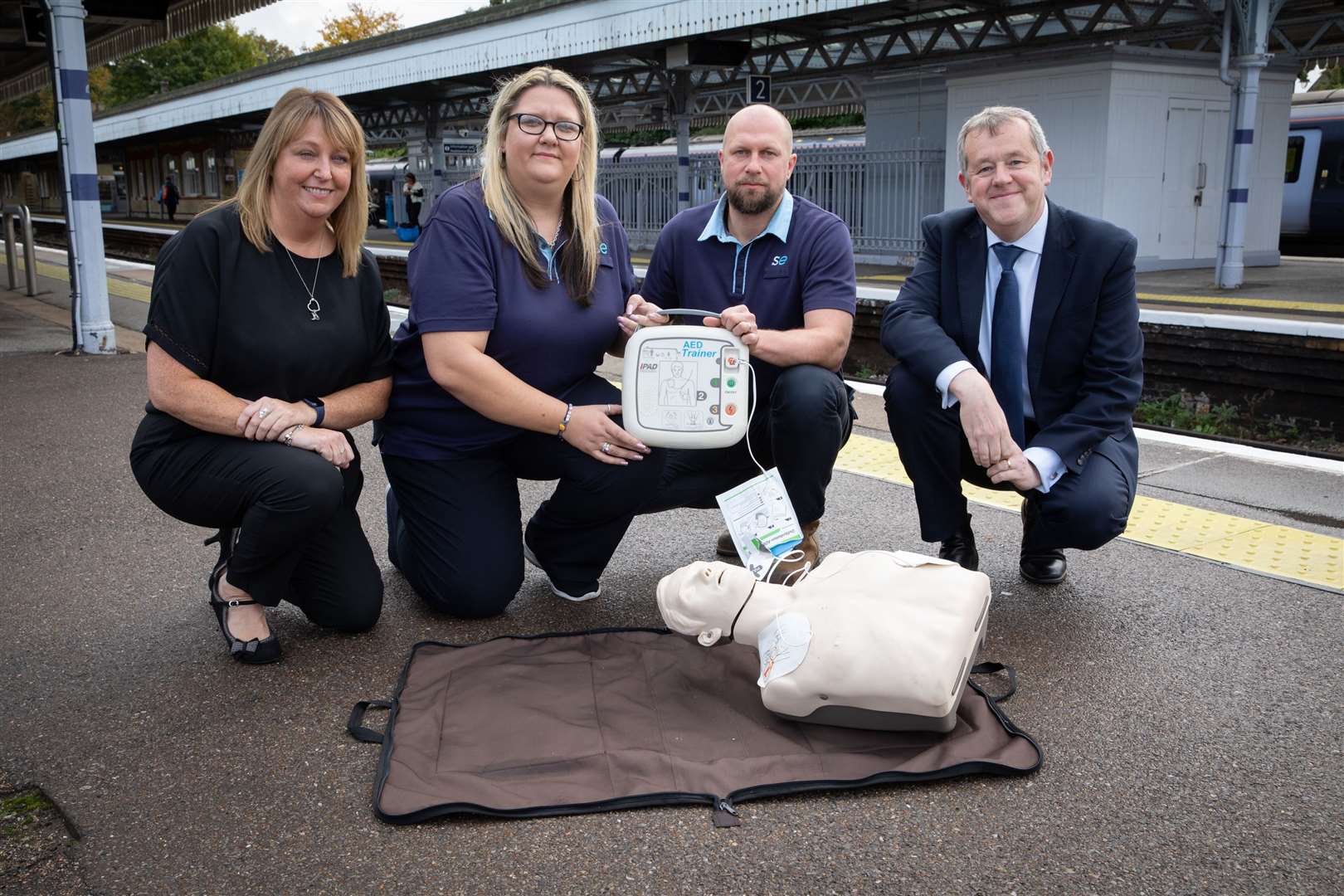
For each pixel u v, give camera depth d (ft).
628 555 12.51
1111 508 10.23
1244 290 34.50
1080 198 41.68
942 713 7.58
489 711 8.28
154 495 9.37
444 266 9.59
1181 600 10.89
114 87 231.50
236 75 84.43
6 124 236.84
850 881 6.40
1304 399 22.47
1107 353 10.46
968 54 47.73
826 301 10.80
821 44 54.39
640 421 9.68
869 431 18.71
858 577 8.13
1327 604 10.74
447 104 84.64
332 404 9.63
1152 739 8.08
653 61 58.80
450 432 10.16
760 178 10.66
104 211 175.42
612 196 70.08
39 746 8.00
